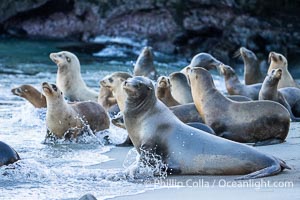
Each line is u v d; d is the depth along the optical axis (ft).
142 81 75.31
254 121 92.02
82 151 89.35
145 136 74.69
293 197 61.57
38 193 65.10
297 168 74.28
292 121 115.96
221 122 92.73
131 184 68.95
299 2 244.83
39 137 100.58
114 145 94.58
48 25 256.52
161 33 236.02
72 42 244.42
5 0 256.32
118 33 241.76
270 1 240.32
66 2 253.44
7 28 258.98
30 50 225.15
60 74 132.98
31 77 171.83
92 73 184.14
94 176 72.38
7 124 111.45
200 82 94.48
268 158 71.87
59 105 96.32
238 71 218.38
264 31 234.38
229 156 71.92
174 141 73.77
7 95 143.95
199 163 72.69
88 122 99.55
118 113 107.34
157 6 236.84
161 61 219.20
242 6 236.02
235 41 230.68
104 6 244.63
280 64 138.72
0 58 205.77
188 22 233.35
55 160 82.38
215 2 234.17
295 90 124.57
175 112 95.55
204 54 138.82
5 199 62.85
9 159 74.13
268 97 114.11
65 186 67.97
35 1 254.68
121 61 214.07
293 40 237.45
